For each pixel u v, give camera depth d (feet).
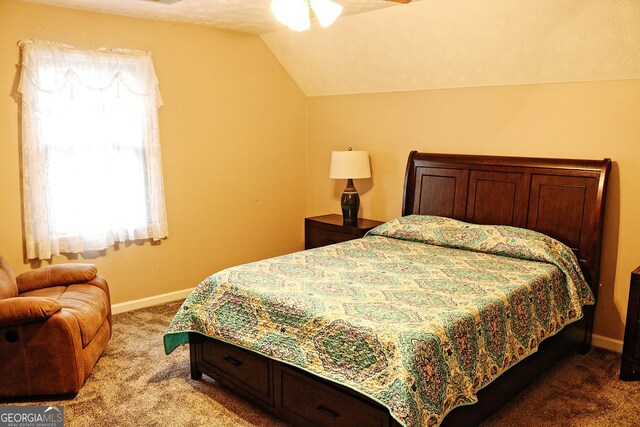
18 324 8.71
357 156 14.90
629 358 9.86
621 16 9.55
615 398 9.31
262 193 16.61
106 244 13.00
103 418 8.60
